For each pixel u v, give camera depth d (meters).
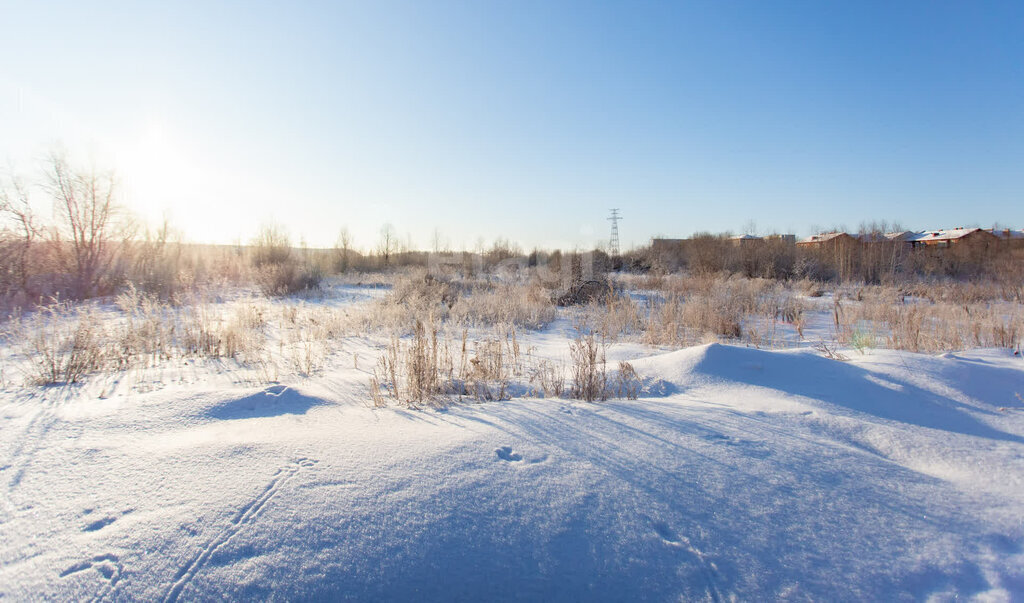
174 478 2.63
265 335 9.81
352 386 5.49
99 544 2.09
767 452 3.21
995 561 2.16
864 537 2.32
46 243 16.06
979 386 4.77
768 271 26.98
